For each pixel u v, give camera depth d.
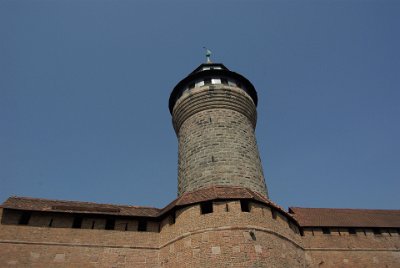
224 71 32.19
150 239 24.05
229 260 20.44
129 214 24.69
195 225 22.39
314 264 24.75
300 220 27.08
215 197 23.19
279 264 21.30
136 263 22.75
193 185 26.33
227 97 30.84
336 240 26.39
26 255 21.55
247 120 31.27
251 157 28.19
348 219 28.38
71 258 22.05
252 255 20.66
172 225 23.88
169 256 22.48
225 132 28.75
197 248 21.38
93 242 23.02
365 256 25.94
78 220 24.16
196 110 30.59
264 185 27.83
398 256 26.52
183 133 30.59
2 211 22.86
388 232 27.91
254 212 22.80
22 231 22.45
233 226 21.83
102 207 26.45
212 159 26.97
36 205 24.77
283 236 23.19
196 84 32.53
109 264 22.34
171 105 34.22
